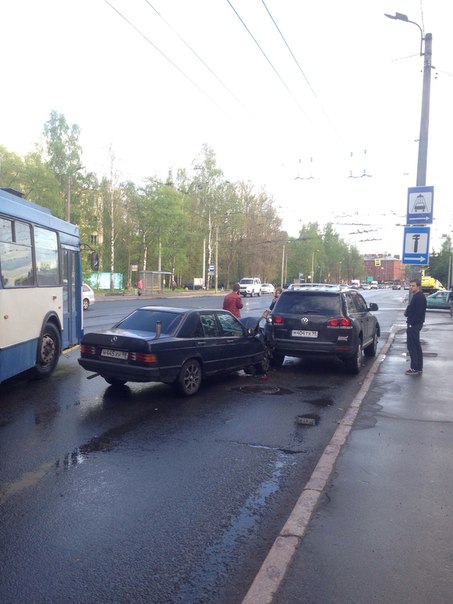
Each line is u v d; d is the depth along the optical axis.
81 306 12.43
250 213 74.12
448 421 7.24
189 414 7.46
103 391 8.77
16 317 8.20
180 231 59.47
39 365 9.42
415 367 10.85
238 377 10.42
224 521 4.20
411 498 4.64
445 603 3.10
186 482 4.99
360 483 4.98
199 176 66.25
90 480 4.98
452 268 84.38
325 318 10.74
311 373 11.00
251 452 5.90
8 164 43.62
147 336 8.28
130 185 56.41
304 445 6.19
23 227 8.52
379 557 3.62
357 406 8.01
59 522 4.12
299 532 3.95
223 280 79.75
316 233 107.25
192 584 3.31
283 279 89.00
